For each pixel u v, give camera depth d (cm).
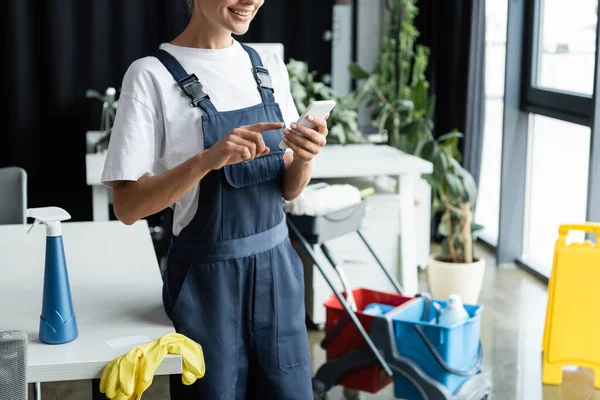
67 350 175
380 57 515
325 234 318
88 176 366
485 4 475
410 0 498
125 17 502
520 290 454
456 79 489
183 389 194
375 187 422
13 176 300
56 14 492
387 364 304
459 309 299
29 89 499
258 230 195
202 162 176
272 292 197
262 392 202
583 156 442
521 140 487
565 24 443
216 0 183
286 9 523
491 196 541
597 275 332
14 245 254
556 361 341
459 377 303
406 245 400
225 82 193
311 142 184
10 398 148
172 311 192
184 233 193
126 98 184
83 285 216
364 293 339
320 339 391
